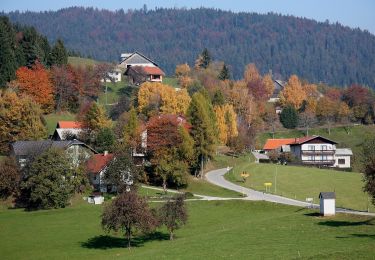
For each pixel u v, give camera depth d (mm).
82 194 186125
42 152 181500
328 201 136875
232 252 102375
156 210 130500
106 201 176500
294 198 175250
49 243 130250
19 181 181625
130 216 122750
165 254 105438
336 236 111562
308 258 88688
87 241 131125
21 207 178875
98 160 195125
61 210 169625
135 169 186000
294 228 123312
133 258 105375
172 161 197250
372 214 136500
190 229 138375
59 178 174375
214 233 124625
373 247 93438
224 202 168500
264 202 163625
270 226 127438
